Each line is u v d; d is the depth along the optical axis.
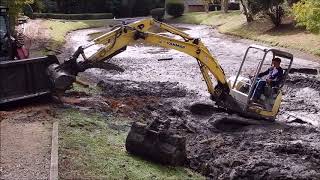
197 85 18.98
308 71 21.28
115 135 11.46
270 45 30.20
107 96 16.27
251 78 15.55
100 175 8.42
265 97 13.59
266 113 13.55
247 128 13.19
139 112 14.37
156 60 25.34
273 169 9.55
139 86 18.36
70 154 9.23
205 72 14.46
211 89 14.48
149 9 59.00
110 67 13.70
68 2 57.34
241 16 42.38
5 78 12.82
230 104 14.09
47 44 29.20
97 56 13.38
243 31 36.28
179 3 55.69
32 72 13.35
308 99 16.72
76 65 13.20
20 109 12.73
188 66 23.44
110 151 10.04
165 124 10.27
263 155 10.53
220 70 14.20
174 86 18.47
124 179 8.43
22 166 8.54
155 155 9.80
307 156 10.59
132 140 10.13
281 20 34.44
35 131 10.61
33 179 7.99
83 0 57.84
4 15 14.23
